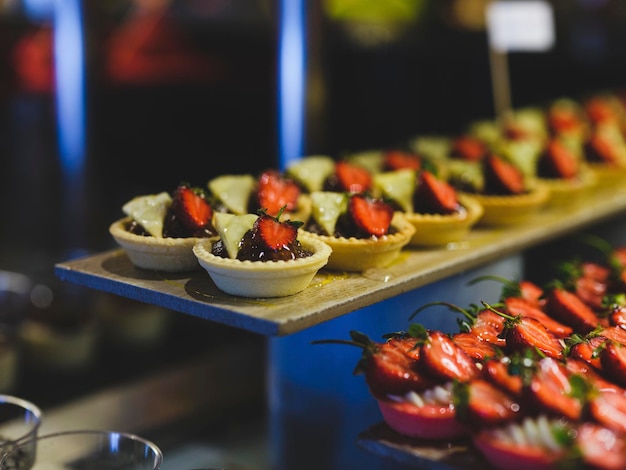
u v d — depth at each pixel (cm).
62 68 105
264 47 135
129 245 71
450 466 59
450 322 82
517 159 95
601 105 128
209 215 72
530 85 156
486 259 81
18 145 128
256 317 63
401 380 61
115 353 101
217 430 95
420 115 136
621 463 55
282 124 93
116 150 134
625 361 63
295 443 84
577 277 78
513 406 59
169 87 135
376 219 74
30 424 70
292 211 76
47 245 130
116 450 66
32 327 95
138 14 129
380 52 130
